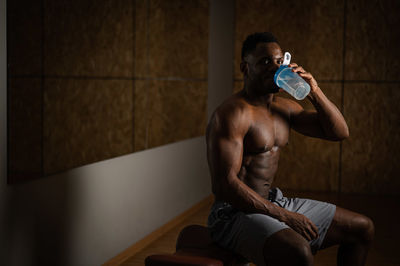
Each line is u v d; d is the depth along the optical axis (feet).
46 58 7.81
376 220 14.43
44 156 7.87
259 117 6.52
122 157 10.55
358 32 17.98
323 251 11.39
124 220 10.72
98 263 9.68
